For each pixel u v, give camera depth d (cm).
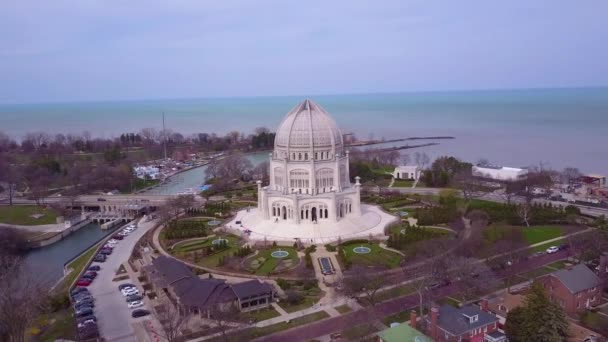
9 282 15100
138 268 18275
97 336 12838
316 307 14425
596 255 16300
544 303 11588
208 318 13762
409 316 13688
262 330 13062
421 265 15425
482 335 11962
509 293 14125
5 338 12575
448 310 12375
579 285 13675
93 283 16950
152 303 15100
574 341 11931
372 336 12112
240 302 14125
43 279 17812
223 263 18038
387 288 15538
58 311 14662
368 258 18100
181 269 16312
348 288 13938
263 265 17900
